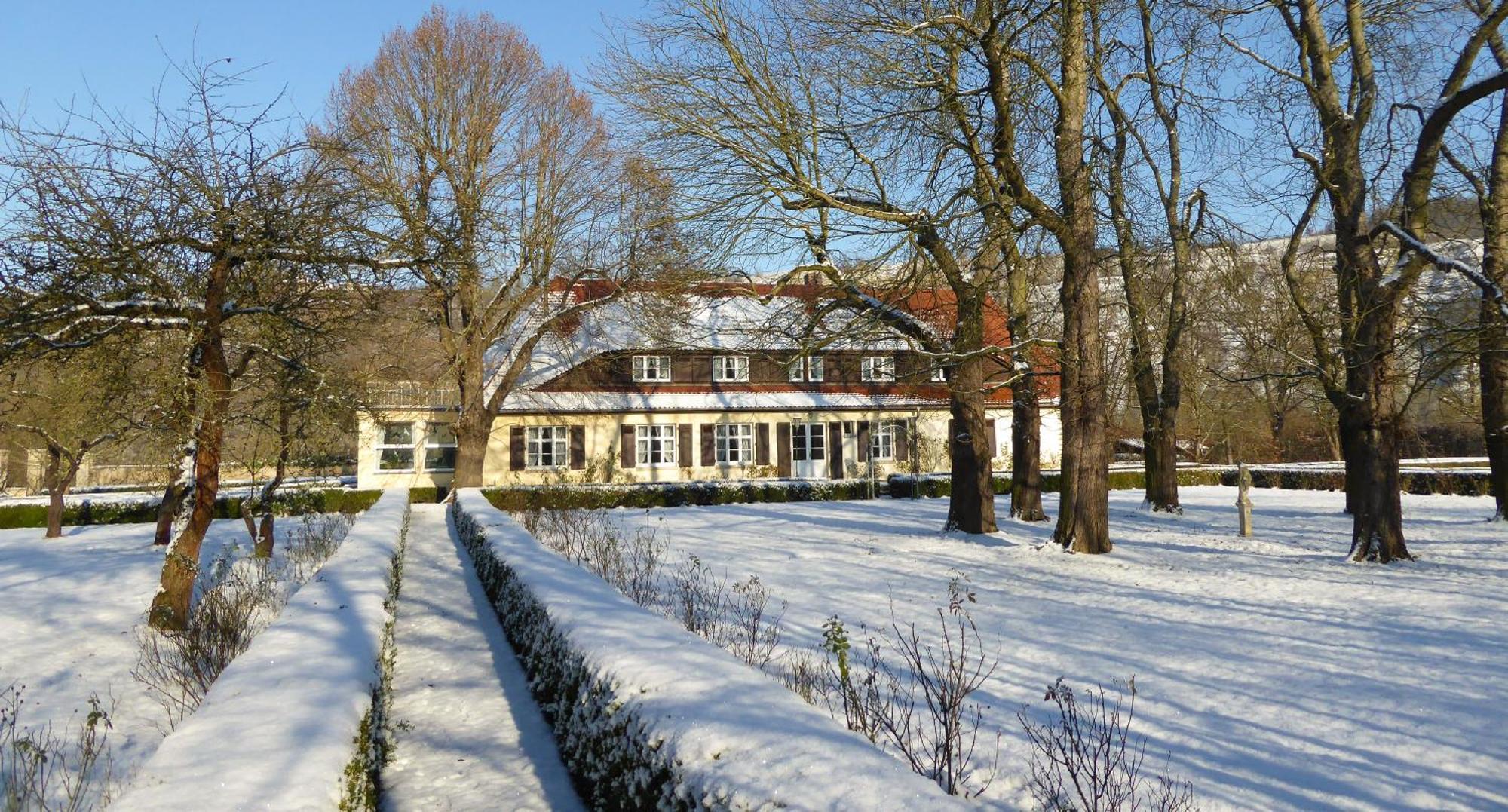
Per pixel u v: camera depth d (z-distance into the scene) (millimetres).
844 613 9461
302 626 5957
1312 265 17625
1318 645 7934
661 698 4023
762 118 15750
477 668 7566
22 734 5801
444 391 30375
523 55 28250
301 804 2994
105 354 9070
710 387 36219
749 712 3754
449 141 27219
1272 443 43125
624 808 3965
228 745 3541
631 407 34688
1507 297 11727
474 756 5367
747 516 23234
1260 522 19625
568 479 33656
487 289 29500
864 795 2822
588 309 30828
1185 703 6160
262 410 10070
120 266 8117
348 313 9875
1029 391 19344
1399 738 5414
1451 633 8336
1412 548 14461
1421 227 13477
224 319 9117
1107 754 4363
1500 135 15938
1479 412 26203
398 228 9906
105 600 10867
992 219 14289
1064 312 14750
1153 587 11297
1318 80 14031
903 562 13672
